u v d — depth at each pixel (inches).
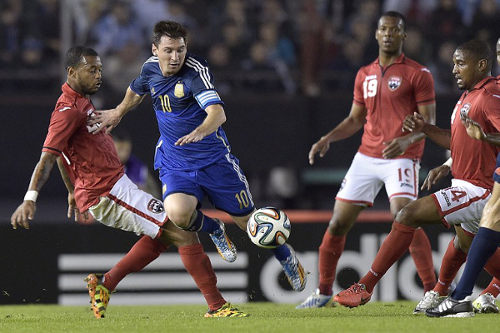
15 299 1180.5
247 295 1179.3
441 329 669.3
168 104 805.9
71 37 1648.6
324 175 1659.7
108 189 809.5
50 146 778.8
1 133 1588.3
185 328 700.7
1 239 1182.9
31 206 769.6
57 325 749.9
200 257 806.5
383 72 984.3
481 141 794.2
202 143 817.5
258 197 1715.1
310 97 1617.9
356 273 1181.7
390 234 828.6
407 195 965.8
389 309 941.8
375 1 1785.2
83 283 1187.3
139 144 1588.3
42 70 1663.4
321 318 783.7
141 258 836.0
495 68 1745.8
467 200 805.9
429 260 984.3
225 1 1772.9
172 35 772.0
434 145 1588.3
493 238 749.3
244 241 1182.9
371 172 987.9
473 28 1761.8
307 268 1187.3
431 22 1759.4
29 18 1676.9
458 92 1636.3
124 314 914.7
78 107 795.4
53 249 1188.5
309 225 1189.7
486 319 741.3
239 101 1616.6
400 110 976.3
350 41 1726.1
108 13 1689.2
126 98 837.8
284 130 1620.3
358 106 1022.4
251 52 1717.5
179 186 803.4
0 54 1657.2
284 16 1764.3
